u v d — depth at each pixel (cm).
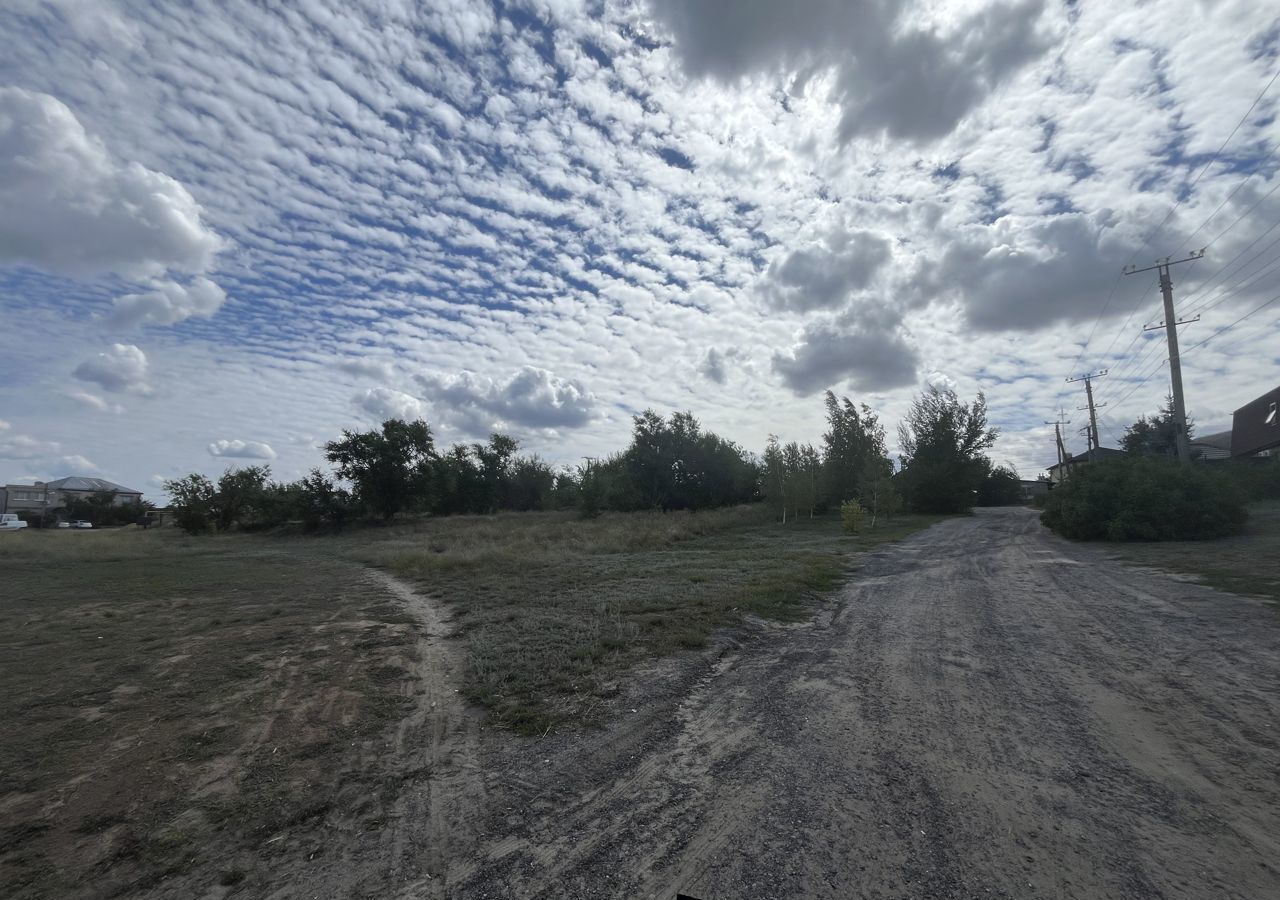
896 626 880
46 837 370
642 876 322
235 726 544
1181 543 1683
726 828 364
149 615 1102
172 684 666
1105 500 1920
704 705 584
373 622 1006
